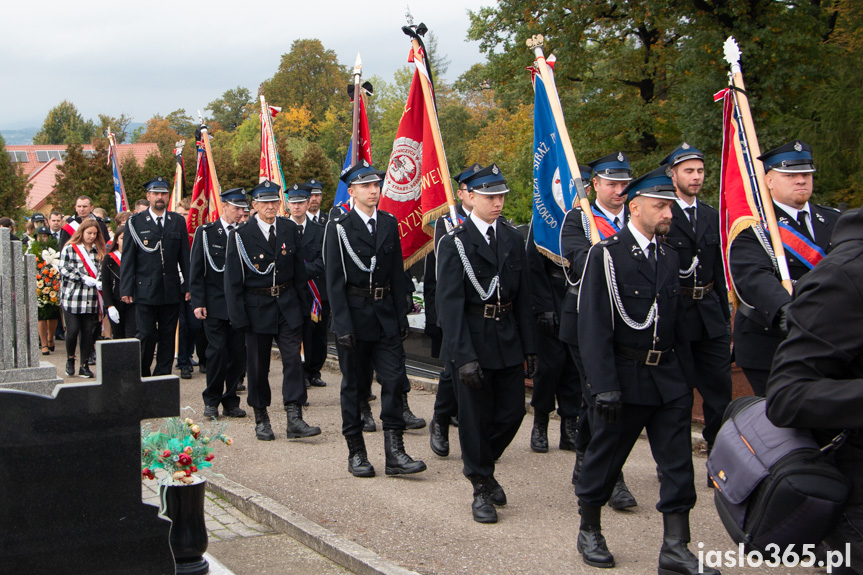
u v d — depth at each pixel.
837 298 2.69
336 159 71.50
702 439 6.92
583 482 4.64
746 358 5.33
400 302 6.61
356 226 6.42
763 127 17.95
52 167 58.72
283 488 6.11
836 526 2.85
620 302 4.45
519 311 5.64
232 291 7.67
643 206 4.49
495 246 5.51
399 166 8.03
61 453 3.58
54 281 13.34
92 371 11.59
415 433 7.97
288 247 7.79
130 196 33.19
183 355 11.52
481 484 5.41
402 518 5.42
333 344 12.63
